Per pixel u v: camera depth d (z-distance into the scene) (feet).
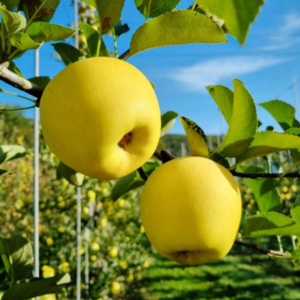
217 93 1.02
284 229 1.02
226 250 0.83
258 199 1.26
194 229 0.75
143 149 0.78
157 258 6.56
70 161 0.71
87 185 3.34
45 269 2.70
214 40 0.73
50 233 3.39
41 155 3.62
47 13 0.89
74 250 3.34
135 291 4.71
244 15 0.19
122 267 3.97
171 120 1.36
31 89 0.78
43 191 3.80
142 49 0.78
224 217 0.76
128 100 0.66
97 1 0.73
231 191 0.79
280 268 5.79
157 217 0.77
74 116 0.64
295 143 0.85
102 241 3.80
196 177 0.78
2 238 1.00
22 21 0.72
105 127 0.64
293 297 4.51
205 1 0.19
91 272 3.50
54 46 1.02
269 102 1.16
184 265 0.94
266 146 0.89
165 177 0.79
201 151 0.93
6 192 4.04
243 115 0.87
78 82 0.65
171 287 4.94
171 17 0.72
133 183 1.34
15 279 1.01
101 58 0.69
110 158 0.71
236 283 5.14
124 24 1.11
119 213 4.08
